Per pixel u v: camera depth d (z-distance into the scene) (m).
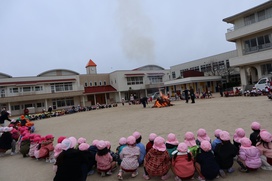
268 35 22.84
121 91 46.34
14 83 36.53
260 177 3.75
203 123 8.62
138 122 11.20
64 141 4.06
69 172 3.73
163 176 4.09
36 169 5.62
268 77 20.41
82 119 17.44
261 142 4.09
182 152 3.87
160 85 48.66
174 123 9.48
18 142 8.51
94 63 52.28
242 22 24.88
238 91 22.67
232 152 3.91
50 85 39.75
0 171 5.73
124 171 4.47
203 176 3.81
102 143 4.49
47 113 28.09
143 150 4.86
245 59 24.27
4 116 13.09
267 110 9.81
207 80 37.72
